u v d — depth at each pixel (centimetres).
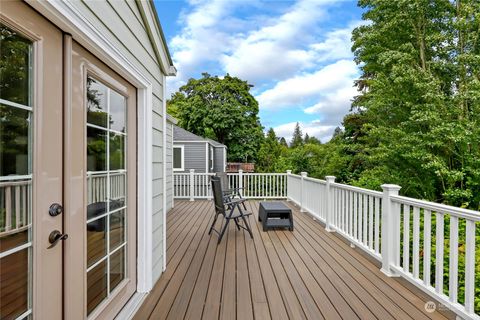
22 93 116
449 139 715
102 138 188
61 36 138
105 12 172
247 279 269
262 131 2300
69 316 141
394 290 246
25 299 116
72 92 146
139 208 240
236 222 456
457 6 779
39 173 122
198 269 295
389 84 823
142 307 216
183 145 1109
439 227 216
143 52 244
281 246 376
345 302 224
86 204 159
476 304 260
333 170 1229
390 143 842
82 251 154
